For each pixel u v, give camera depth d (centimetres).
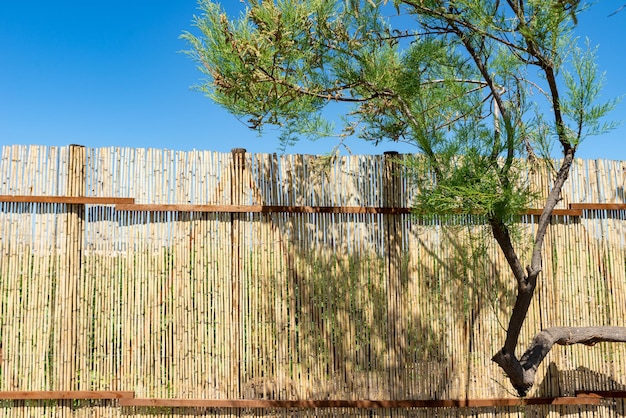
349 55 359
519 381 384
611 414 439
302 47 342
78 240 409
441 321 434
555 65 342
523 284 366
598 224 455
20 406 400
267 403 410
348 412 421
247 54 318
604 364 444
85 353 404
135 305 410
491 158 349
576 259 448
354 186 436
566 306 444
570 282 446
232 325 415
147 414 407
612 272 451
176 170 420
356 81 365
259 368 415
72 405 403
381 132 420
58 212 409
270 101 360
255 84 351
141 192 414
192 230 419
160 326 411
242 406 409
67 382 400
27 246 405
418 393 427
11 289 402
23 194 406
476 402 427
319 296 425
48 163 410
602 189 457
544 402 432
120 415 404
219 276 418
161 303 412
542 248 446
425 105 379
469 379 432
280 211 424
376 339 427
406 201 439
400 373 426
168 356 410
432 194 352
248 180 427
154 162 418
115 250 412
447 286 436
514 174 361
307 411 418
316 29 341
